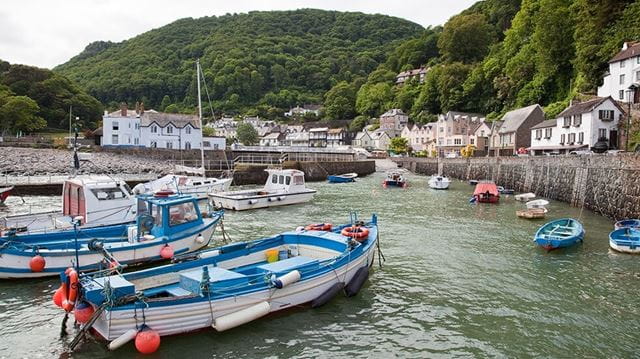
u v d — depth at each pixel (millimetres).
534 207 32125
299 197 36125
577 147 50875
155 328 10141
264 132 138375
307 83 183250
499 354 10422
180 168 48031
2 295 13688
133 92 154250
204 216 20453
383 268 17094
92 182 19938
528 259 18406
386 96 137000
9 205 31328
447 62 117688
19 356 9922
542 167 40062
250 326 11562
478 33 116188
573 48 72750
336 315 12484
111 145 69000
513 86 88250
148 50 191000
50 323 11734
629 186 25094
